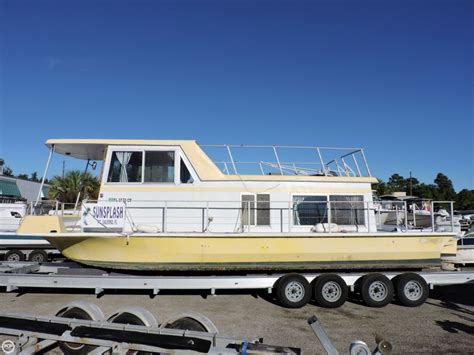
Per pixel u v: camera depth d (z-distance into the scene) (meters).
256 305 7.60
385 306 7.60
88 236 7.33
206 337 4.02
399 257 7.95
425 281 7.66
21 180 32.34
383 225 9.80
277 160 9.08
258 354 3.69
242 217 8.29
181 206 8.19
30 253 11.95
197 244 7.47
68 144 8.27
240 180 8.40
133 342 3.99
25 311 6.88
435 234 8.01
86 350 4.52
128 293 8.41
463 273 7.83
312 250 7.73
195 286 7.36
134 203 8.10
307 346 5.33
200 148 8.51
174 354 3.89
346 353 5.06
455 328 6.23
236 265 7.58
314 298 7.71
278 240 7.65
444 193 65.50
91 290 8.63
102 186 8.12
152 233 7.36
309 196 8.58
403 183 73.19
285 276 7.44
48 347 4.77
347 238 7.82
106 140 8.25
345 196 8.68
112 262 7.56
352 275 7.75
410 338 5.72
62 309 4.75
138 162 8.26
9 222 13.17
